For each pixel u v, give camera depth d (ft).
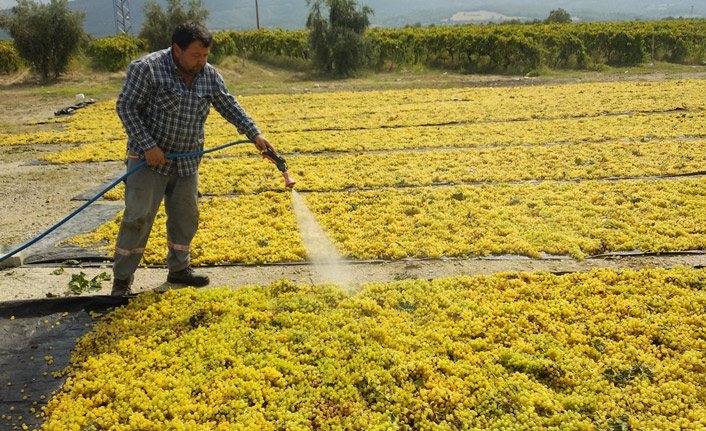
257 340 16.40
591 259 21.95
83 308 17.92
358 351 15.83
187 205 18.71
